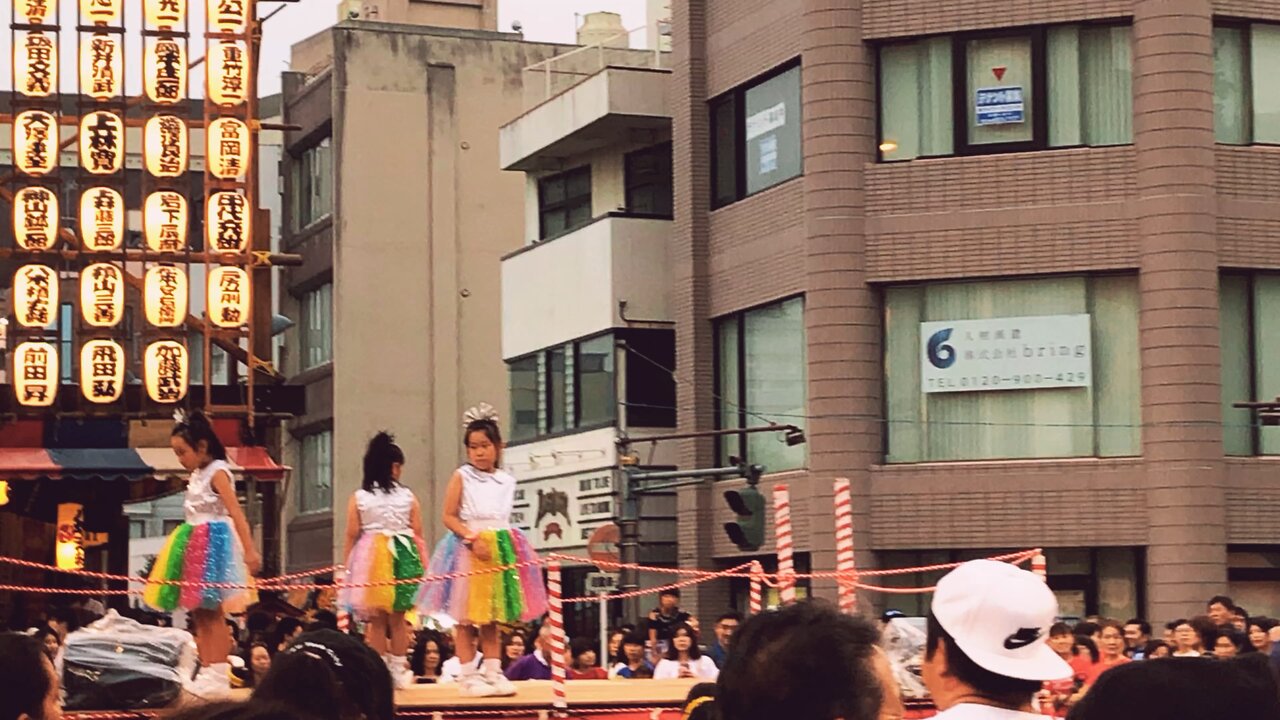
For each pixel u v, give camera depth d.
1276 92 26.55
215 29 26.41
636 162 33.47
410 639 16.55
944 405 26.83
